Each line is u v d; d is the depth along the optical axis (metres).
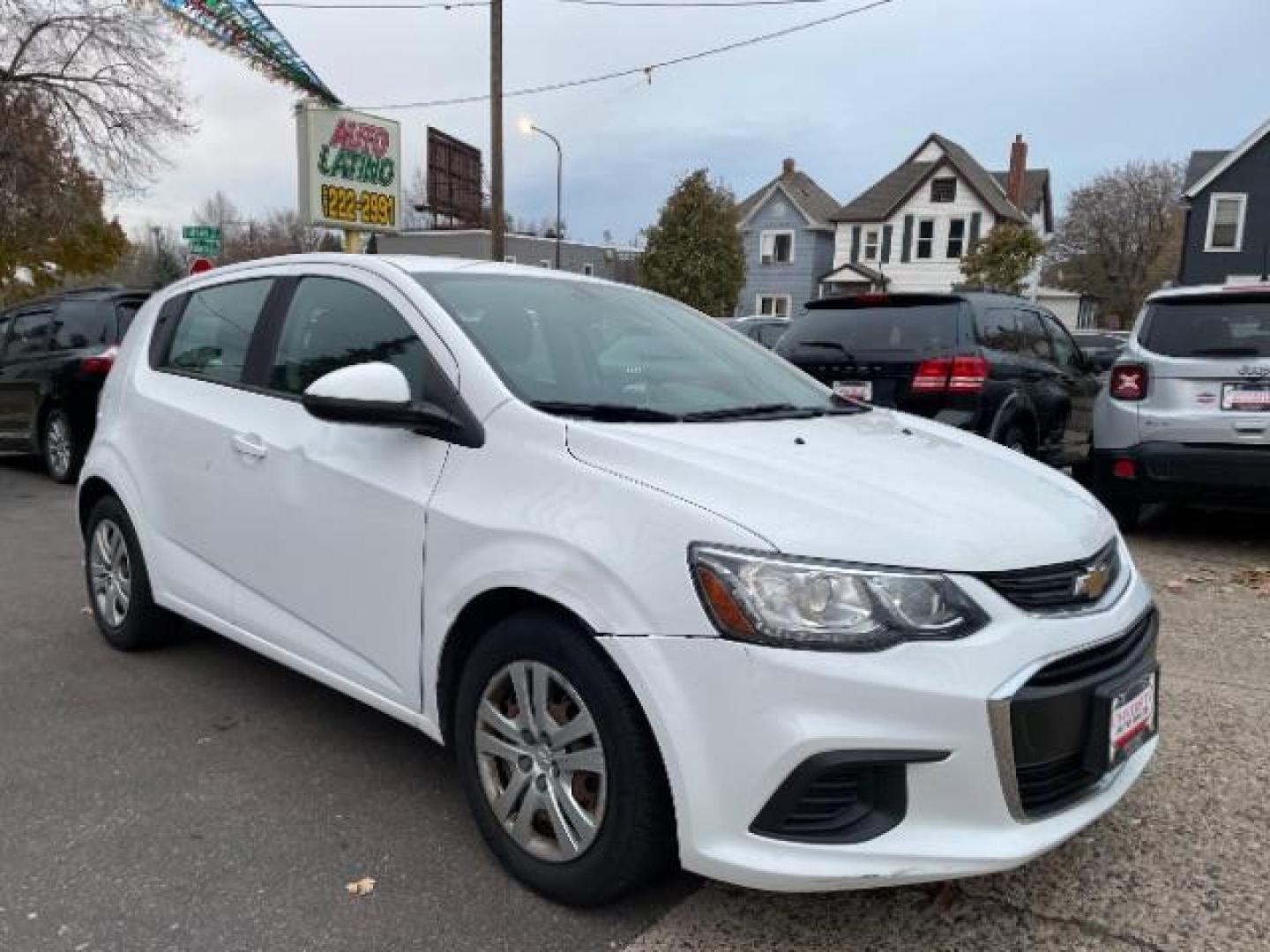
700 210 34.94
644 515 2.40
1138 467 6.19
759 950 2.47
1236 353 5.91
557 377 3.04
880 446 2.99
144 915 2.55
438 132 33.25
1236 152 32.94
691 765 2.27
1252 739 3.63
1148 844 2.95
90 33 19.92
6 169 20.02
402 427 2.89
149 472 4.09
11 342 10.06
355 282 3.44
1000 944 2.50
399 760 3.46
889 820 2.22
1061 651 2.34
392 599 2.98
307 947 2.45
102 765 3.38
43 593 5.45
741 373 3.67
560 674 2.53
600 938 2.50
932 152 42.66
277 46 14.41
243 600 3.61
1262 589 5.55
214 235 13.54
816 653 2.19
